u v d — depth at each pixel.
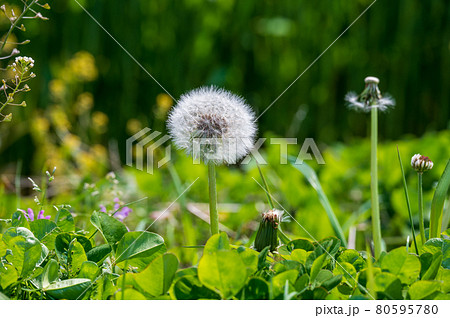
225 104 1.58
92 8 5.74
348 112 6.27
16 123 5.07
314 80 6.20
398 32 6.09
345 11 6.15
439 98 6.09
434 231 1.66
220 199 3.80
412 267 1.30
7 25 5.33
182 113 1.58
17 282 1.29
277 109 6.23
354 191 3.90
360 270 1.42
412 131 6.24
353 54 6.19
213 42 6.26
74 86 5.36
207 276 1.16
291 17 6.14
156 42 6.12
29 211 1.66
